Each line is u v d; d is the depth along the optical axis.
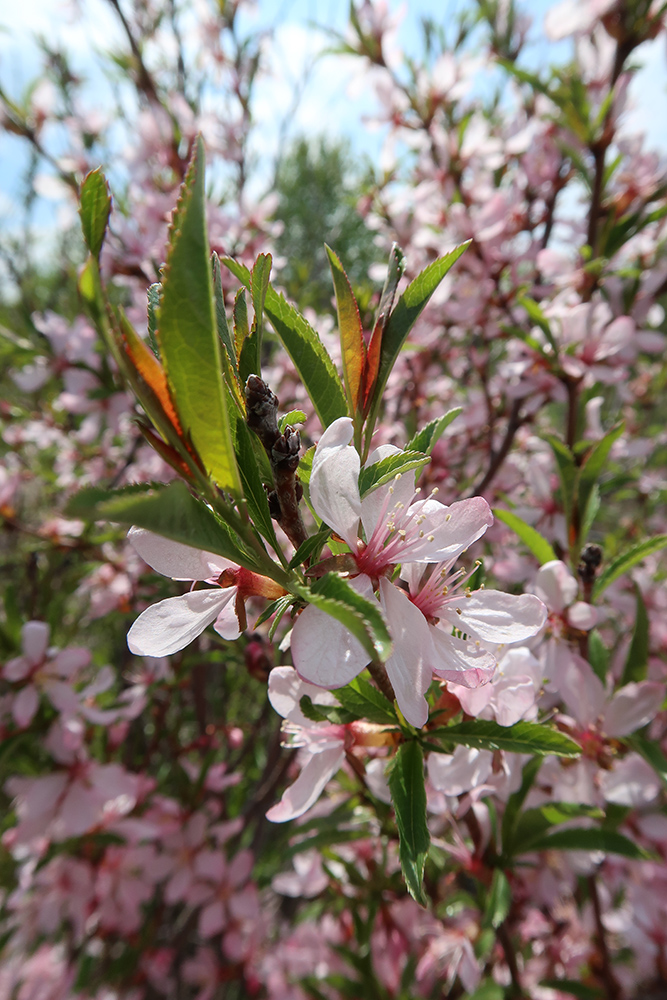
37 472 0.30
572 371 0.17
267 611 0.07
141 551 0.07
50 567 0.25
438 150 0.25
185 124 0.26
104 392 0.26
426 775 0.10
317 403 0.08
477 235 0.22
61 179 0.28
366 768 0.12
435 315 0.25
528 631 0.07
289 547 0.09
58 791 0.19
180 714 0.25
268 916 0.27
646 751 0.12
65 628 0.30
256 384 0.06
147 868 0.23
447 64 0.25
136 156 0.26
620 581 0.18
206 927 0.23
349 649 0.06
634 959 0.23
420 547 0.07
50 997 0.27
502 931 0.14
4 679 0.18
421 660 0.07
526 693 0.09
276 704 0.08
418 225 0.28
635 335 0.22
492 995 0.16
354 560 0.07
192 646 0.21
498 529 0.21
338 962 0.23
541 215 0.25
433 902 0.17
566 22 0.22
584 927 0.22
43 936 0.28
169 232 0.05
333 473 0.06
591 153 0.21
